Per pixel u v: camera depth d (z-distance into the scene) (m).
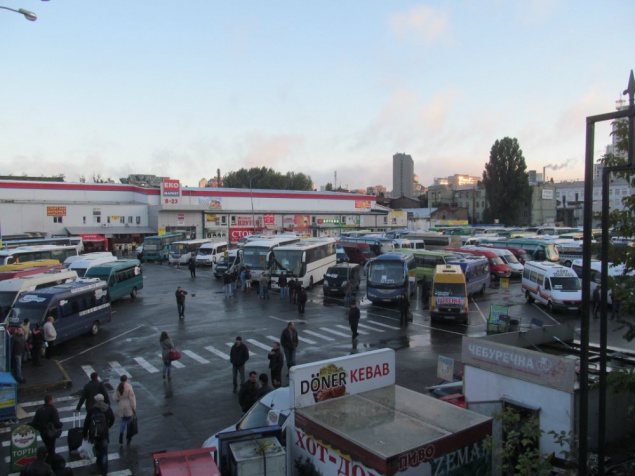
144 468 10.72
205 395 15.23
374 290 30.06
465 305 24.91
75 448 11.23
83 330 22.02
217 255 53.62
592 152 5.82
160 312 28.38
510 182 93.06
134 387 16.02
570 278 28.09
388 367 9.11
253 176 128.88
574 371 8.23
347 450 6.73
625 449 8.41
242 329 23.98
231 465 7.55
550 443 8.48
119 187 73.19
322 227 87.88
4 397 12.81
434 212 110.69
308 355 19.39
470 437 7.11
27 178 90.62
